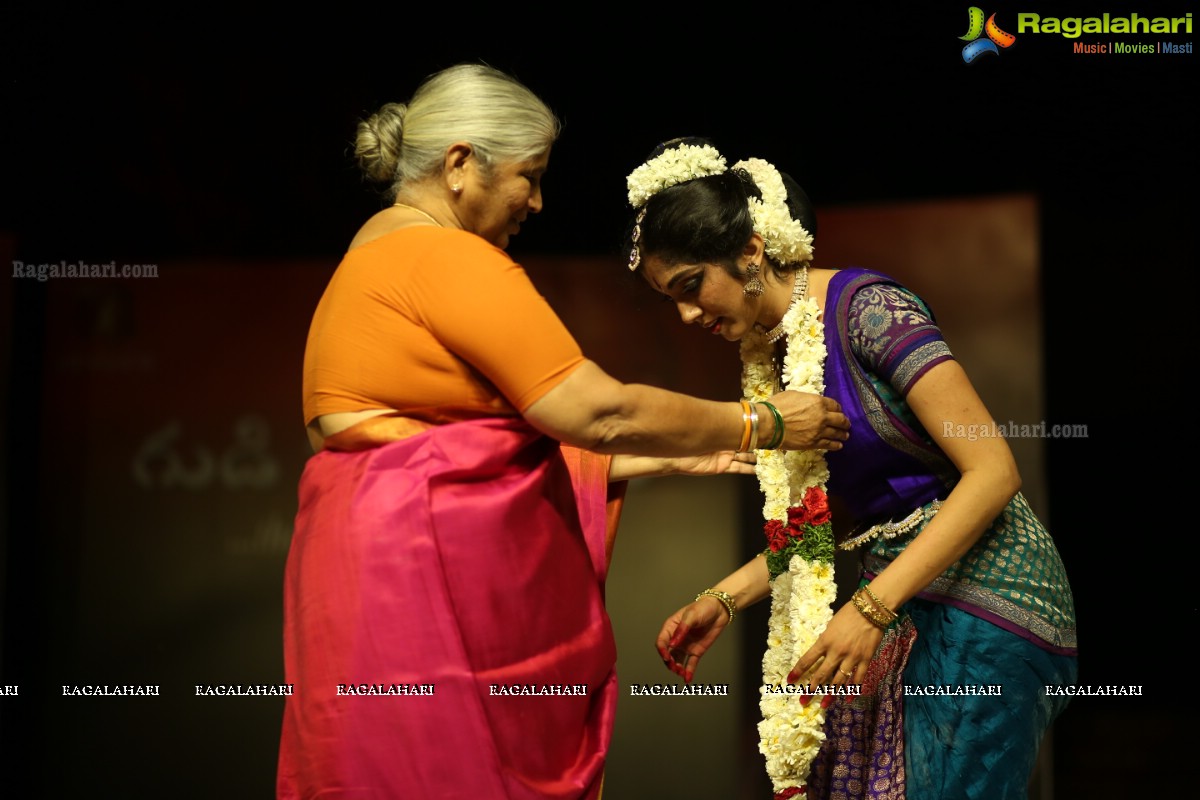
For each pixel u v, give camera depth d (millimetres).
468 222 4355
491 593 4035
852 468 4633
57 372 10828
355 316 4102
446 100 4285
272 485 10852
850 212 10055
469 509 4035
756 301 4613
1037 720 4500
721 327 4668
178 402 10906
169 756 10734
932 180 10203
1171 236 10242
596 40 9945
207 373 10914
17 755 10672
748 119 10094
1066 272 10398
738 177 4578
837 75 9984
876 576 4535
